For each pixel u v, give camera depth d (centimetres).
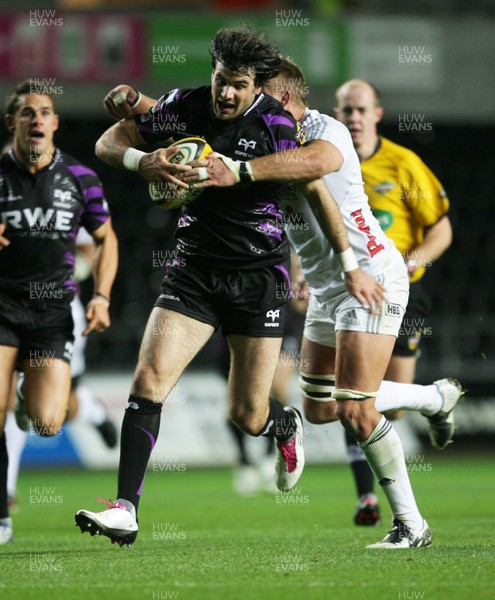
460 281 6175
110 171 5981
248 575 1434
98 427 3281
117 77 5219
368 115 2427
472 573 1423
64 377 2059
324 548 1781
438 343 5694
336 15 5412
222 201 1673
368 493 2327
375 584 1342
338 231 1681
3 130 5606
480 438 5091
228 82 1609
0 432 2019
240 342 1742
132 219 5953
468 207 6306
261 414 1789
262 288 1716
